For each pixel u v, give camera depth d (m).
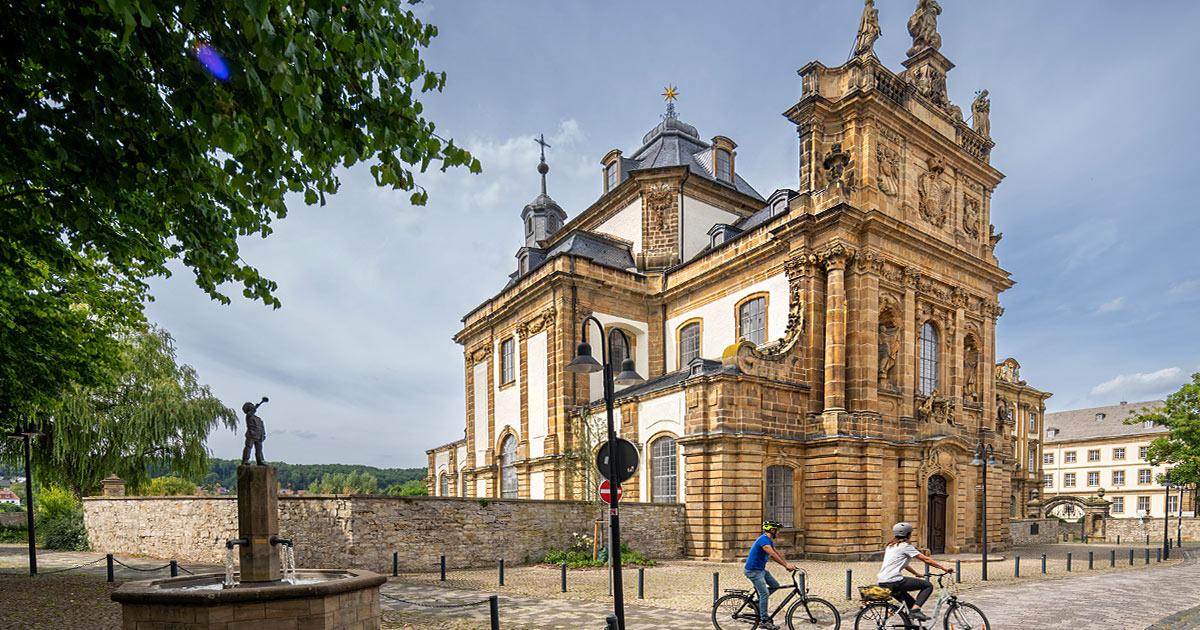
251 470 11.45
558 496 34.25
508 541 24.14
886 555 11.19
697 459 26.59
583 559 23.75
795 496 28.02
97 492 36.16
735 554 25.69
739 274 33.78
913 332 31.17
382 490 101.88
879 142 31.33
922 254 32.25
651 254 39.62
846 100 30.72
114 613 13.89
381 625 13.01
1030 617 13.95
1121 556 32.31
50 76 7.04
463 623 13.31
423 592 17.27
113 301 16.91
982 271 35.41
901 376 30.39
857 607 14.57
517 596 16.59
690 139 45.59
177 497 25.73
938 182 34.28
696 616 14.07
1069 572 23.50
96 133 6.77
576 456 33.34
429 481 59.59
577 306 35.97
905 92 33.03
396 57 7.68
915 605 10.71
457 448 55.16
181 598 9.31
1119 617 13.98
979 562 26.39
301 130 6.34
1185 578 21.61
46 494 32.97
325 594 9.88
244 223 9.35
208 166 8.36
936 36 35.88
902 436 29.61
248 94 6.45
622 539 25.48
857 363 28.61
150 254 11.57
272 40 5.54
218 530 24.25
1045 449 92.19
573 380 35.53
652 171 39.47
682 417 28.47
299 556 21.58
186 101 6.39
